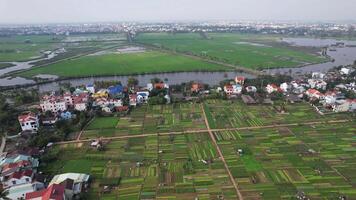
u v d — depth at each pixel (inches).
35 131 5472.4
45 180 3981.3
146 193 3693.4
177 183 3887.8
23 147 4781.0
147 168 4256.9
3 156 4552.2
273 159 4446.4
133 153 4687.5
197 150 4756.4
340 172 4082.2
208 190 3735.2
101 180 3966.5
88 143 5054.1
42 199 3378.4
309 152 4628.4
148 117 6205.7
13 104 7106.3
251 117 6102.4
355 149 4707.2
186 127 5659.5
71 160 4505.4
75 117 6018.7
